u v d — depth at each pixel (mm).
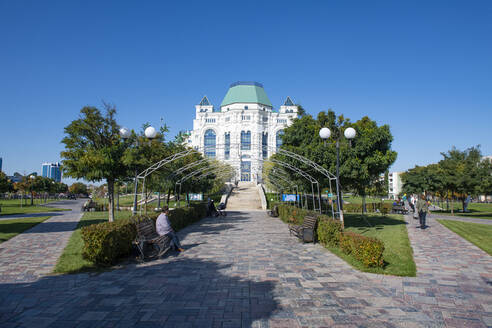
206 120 76000
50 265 7191
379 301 4895
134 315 4324
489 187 24828
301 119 15258
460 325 4031
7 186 39750
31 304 4758
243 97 77438
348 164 12859
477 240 10828
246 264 7418
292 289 5496
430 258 8094
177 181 20281
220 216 23203
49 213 24922
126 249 8078
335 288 5555
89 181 14023
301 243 10516
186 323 4059
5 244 9875
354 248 7504
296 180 18562
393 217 21531
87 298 5031
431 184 26547
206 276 6359
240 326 3965
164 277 6281
